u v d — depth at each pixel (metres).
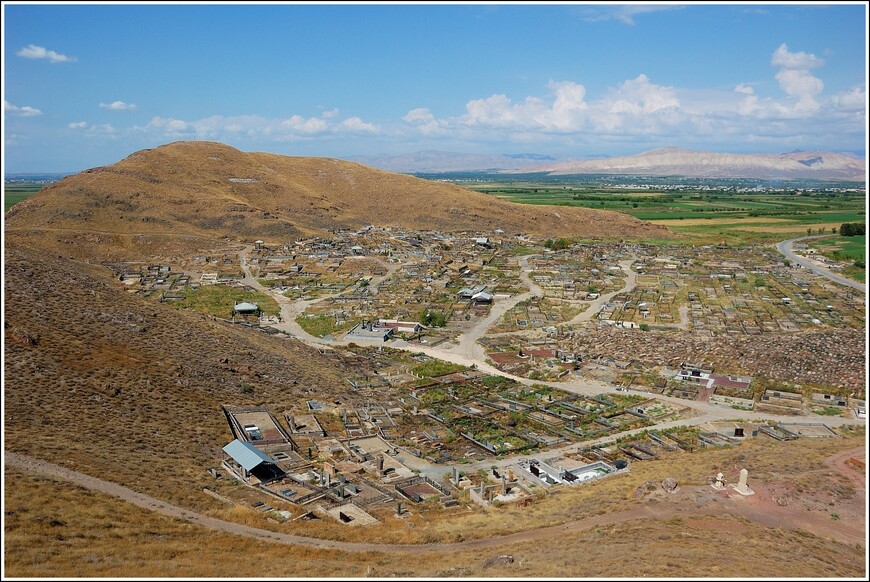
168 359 74.25
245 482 52.47
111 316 81.25
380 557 38.22
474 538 42.09
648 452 66.50
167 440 56.41
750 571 30.27
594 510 44.31
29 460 44.03
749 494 44.47
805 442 64.88
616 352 107.56
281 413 71.44
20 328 65.06
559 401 84.50
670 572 29.84
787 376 92.50
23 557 30.86
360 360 104.81
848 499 43.97
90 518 37.62
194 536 39.03
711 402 84.56
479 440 70.31
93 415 55.81
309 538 41.72
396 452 65.75
